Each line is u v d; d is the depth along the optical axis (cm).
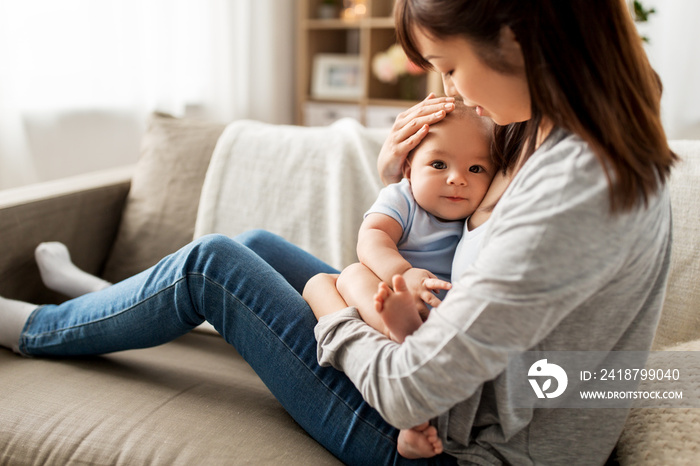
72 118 221
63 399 95
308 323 86
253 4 322
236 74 308
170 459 82
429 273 81
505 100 67
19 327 113
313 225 141
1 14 189
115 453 84
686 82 285
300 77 370
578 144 62
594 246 60
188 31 275
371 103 356
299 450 85
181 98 273
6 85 192
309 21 362
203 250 91
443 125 87
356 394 83
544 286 60
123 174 172
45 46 208
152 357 116
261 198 146
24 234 137
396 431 81
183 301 91
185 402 96
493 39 62
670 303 105
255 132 155
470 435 78
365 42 351
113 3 229
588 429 75
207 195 149
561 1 59
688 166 109
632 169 60
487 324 62
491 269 62
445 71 69
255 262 91
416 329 73
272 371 86
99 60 227
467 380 65
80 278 134
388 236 89
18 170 199
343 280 86
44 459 86
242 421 91
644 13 211
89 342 105
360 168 142
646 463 77
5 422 91
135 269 151
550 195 61
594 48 60
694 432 76
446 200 86
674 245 107
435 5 63
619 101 61
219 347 128
